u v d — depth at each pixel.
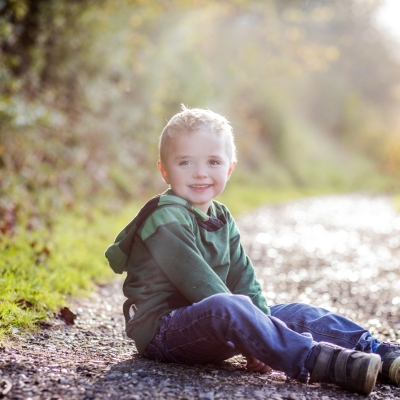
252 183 24.53
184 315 3.11
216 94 20.78
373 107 45.16
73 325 4.24
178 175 3.39
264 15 23.95
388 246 11.01
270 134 29.27
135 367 3.18
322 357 3.02
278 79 31.70
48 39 11.80
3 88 9.20
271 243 10.88
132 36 14.64
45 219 8.13
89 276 5.94
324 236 12.36
